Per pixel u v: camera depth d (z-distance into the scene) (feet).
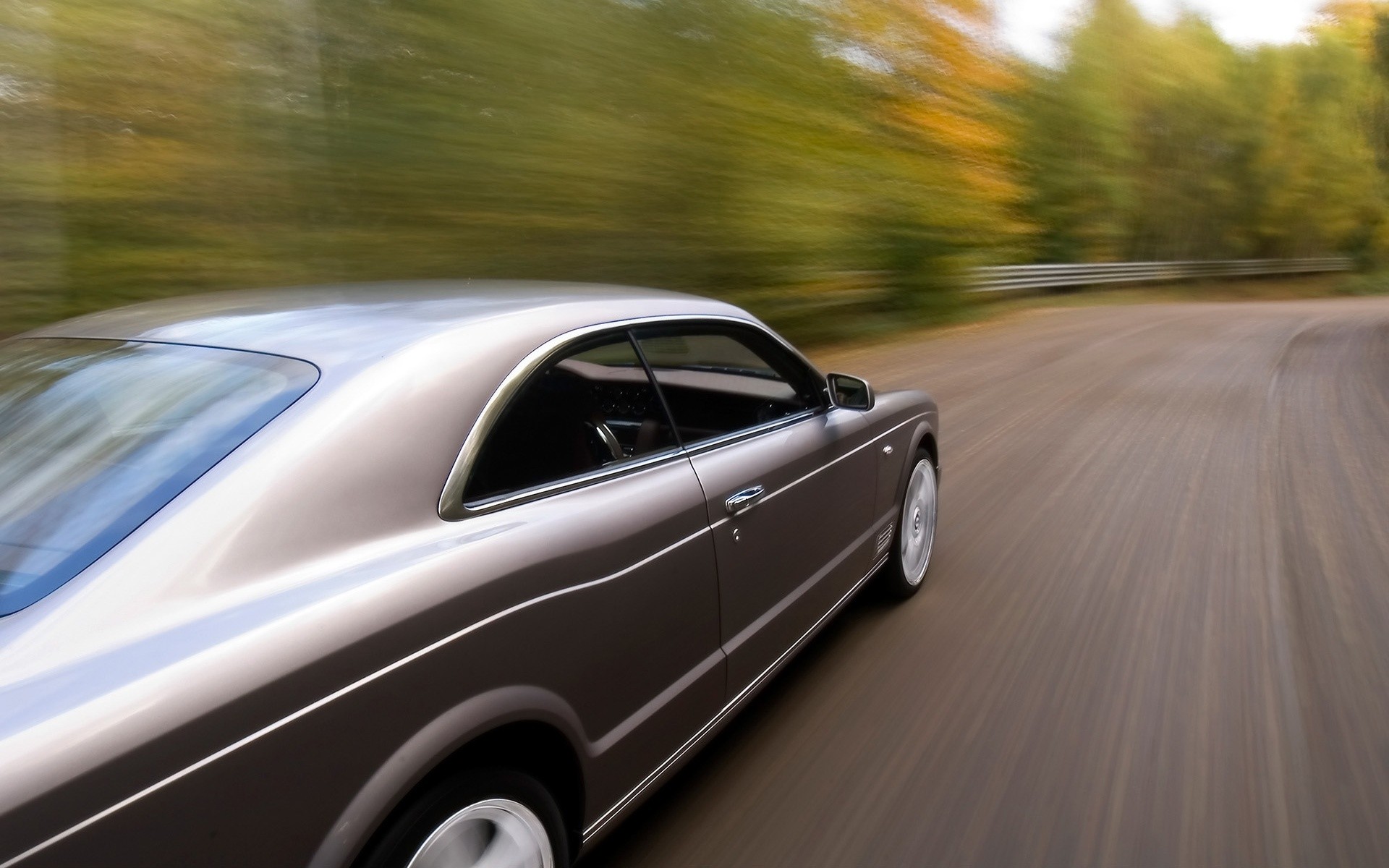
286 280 28.55
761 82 44.37
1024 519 18.54
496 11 32.81
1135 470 22.68
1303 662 12.28
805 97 47.39
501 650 6.11
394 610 5.47
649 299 9.11
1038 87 90.68
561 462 7.40
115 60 25.35
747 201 43.29
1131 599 14.38
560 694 6.64
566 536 6.84
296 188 29.40
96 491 5.60
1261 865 8.27
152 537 5.19
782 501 9.71
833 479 10.97
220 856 4.55
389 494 6.01
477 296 8.29
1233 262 133.80
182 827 4.41
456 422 6.55
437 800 5.60
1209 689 11.49
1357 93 138.72
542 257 35.50
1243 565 15.96
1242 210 135.13
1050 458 23.97
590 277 37.32
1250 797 9.27
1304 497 20.33
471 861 5.93
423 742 5.49
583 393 8.07
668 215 39.78
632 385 8.60
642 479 7.97
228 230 27.96
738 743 10.23
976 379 38.34
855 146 53.06
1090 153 98.02
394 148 30.94
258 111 28.43
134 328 7.49
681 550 8.02
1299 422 29.09
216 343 6.96
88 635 4.68
